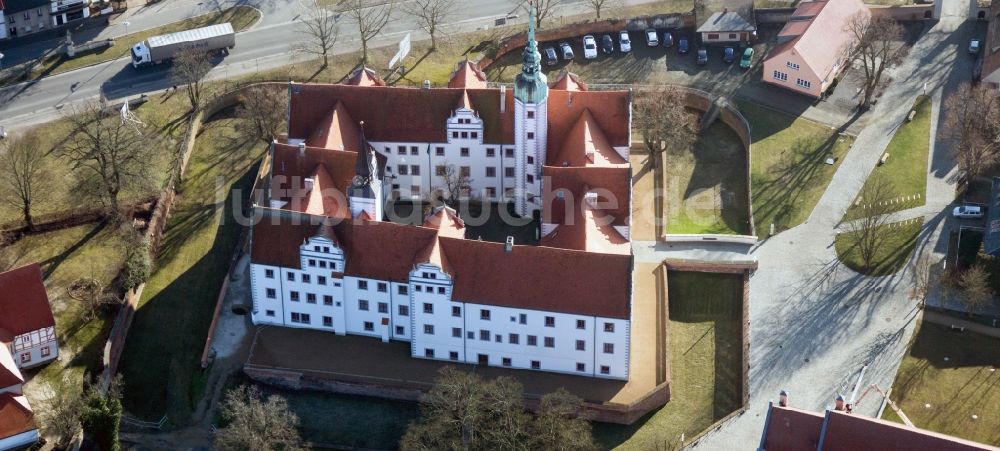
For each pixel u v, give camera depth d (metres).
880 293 192.88
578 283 175.88
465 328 180.88
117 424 169.75
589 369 181.25
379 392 181.00
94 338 187.75
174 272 198.50
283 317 188.88
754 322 189.25
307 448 171.88
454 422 166.38
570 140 199.88
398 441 175.62
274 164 194.62
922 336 186.25
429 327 182.00
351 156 192.75
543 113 198.00
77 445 173.00
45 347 183.00
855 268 196.88
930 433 152.00
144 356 186.25
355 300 184.62
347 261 181.75
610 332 176.88
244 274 197.38
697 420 176.75
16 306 180.38
